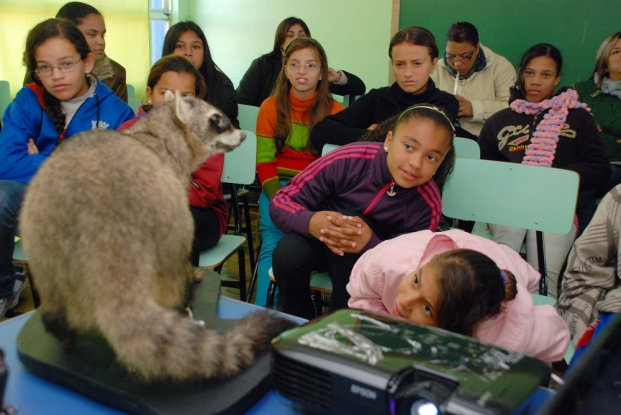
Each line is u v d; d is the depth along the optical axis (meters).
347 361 0.65
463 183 1.91
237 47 5.21
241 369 0.78
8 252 1.93
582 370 0.53
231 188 2.59
